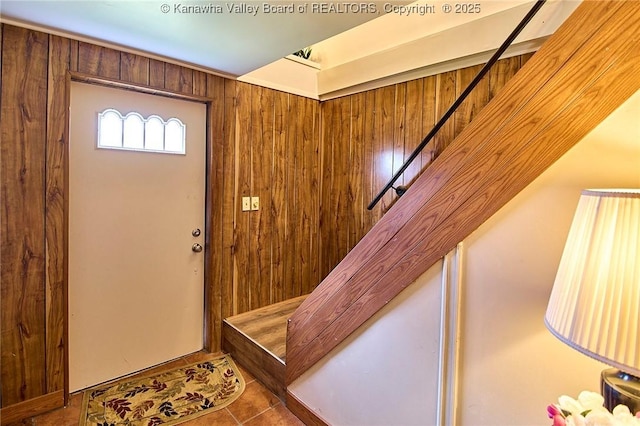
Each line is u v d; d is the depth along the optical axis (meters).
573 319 0.73
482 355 1.18
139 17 1.65
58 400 1.95
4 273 1.77
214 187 2.55
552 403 1.03
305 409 1.89
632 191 0.70
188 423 1.88
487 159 1.14
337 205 3.15
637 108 0.87
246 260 2.79
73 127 1.99
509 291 1.11
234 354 2.55
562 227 0.99
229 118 2.59
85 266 2.09
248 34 1.83
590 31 0.93
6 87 1.72
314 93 3.17
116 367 2.25
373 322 1.55
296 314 1.94
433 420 1.33
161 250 2.40
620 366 0.65
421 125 2.49
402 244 1.41
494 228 1.14
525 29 1.93
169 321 2.47
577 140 0.96
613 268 0.68
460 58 2.24
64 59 1.87
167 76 2.24
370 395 1.57
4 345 1.79
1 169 1.73
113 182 2.16
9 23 1.70
